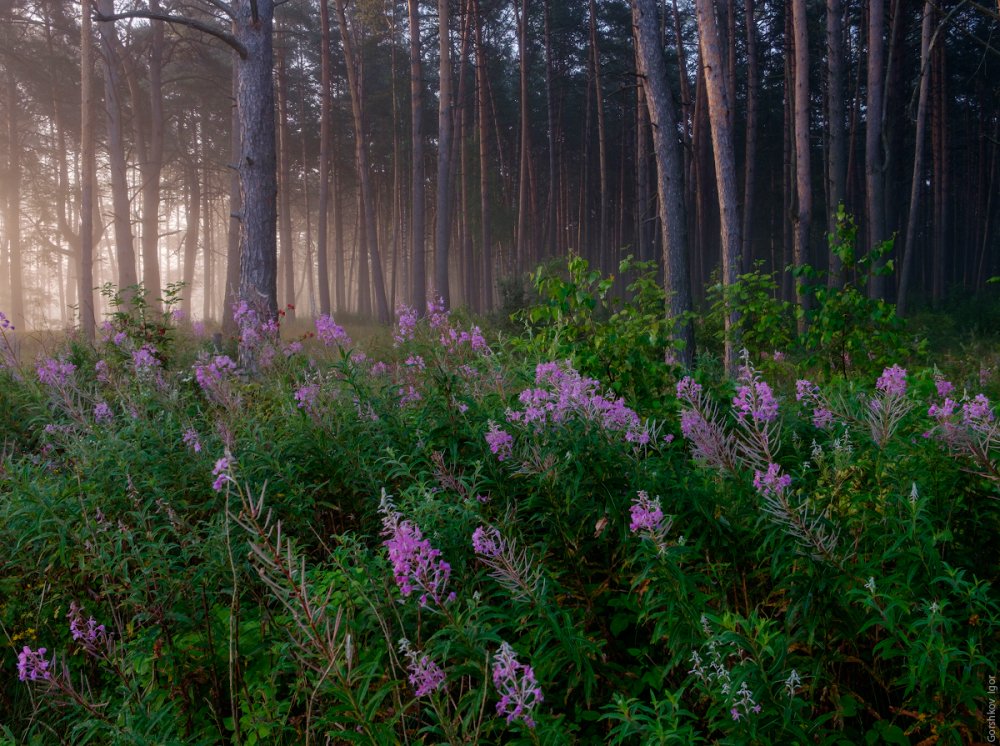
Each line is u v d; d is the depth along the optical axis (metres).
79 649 3.30
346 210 56.00
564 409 3.59
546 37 37.22
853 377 6.58
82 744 2.69
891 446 3.20
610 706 2.47
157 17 9.98
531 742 2.20
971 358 10.88
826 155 30.77
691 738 2.25
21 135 37.47
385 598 2.82
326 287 30.70
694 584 2.78
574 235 51.50
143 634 3.13
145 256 29.27
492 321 17.81
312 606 2.38
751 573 3.09
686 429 3.21
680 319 8.56
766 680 2.37
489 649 2.77
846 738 2.64
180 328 9.05
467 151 37.03
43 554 3.52
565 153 50.31
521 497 3.72
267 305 10.28
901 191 43.69
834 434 3.74
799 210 17.33
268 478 4.03
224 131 42.50
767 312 7.99
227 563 3.27
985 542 2.98
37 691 3.14
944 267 33.16
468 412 4.29
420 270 24.53
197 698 3.11
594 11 33.69
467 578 3.07
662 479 3.25
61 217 35.16
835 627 2.73
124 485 3.82
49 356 8.00
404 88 39.12
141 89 31.55
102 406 4.93
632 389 5.50
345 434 4.36
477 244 41.59
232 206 27.23
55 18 30.19
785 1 29.98
